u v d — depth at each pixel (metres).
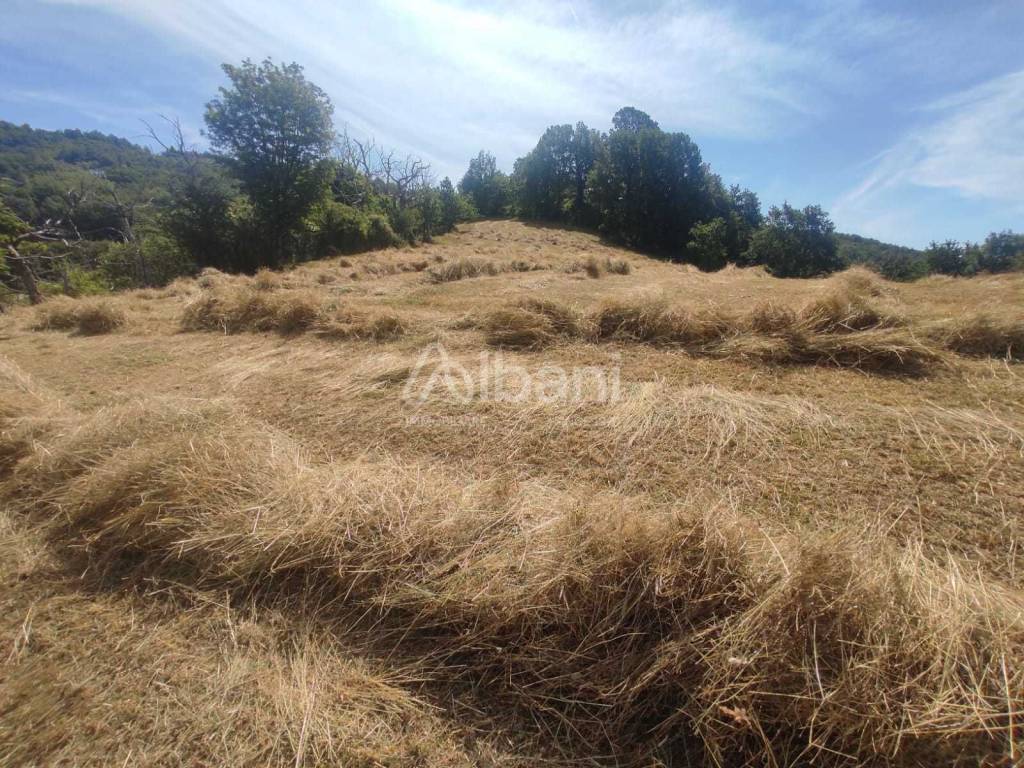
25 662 1.79
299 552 2.12
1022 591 1.73
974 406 3.00
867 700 1.29
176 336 6.39
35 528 2.56
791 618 1.46
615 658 1.60
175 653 1.81
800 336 4.03
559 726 1.52
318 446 3.29
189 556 2.24
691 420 3.10
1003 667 1.29
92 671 1.75
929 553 1.95
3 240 14.04
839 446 2.70
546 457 2.91
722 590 1.61
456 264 11.98
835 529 2.09
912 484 2.35
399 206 29.89
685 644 1.53
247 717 1.58
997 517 2.10
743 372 3.82
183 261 21.55
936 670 1.32
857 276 6.93
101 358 5.55
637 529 1.83
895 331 3.84
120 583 2.18
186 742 1.51
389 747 1.48
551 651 1.66
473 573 1.90
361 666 1.73
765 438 2.84
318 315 6.09
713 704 1.38
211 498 2.42
